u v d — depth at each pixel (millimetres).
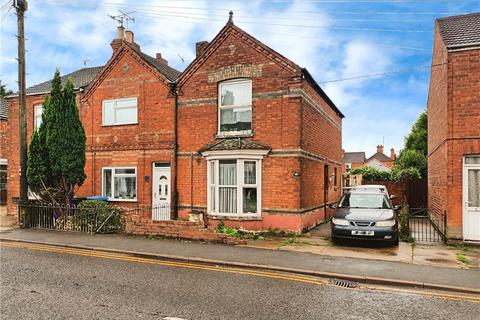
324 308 5895
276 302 6145
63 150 13727
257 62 13547
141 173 15594
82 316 5410
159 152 15258
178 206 14727
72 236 12023
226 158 13539
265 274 7961
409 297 6551
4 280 7273
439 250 10242
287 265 8391
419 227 15227
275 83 13242
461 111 11258
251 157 13250
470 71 11172
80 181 14211
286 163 12930
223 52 14125
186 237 11406
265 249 10172
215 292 6621
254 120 13516
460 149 11219
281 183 12953
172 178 14859
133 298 6238
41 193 14125
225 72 14047
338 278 7684
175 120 14945
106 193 16484
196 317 5426
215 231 11594
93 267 8414
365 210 11539
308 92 14047
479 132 11039
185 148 14727
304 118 13422
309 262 8680
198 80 14594
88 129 16859
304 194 13344
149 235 11961
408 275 7633
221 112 14273
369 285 7281
